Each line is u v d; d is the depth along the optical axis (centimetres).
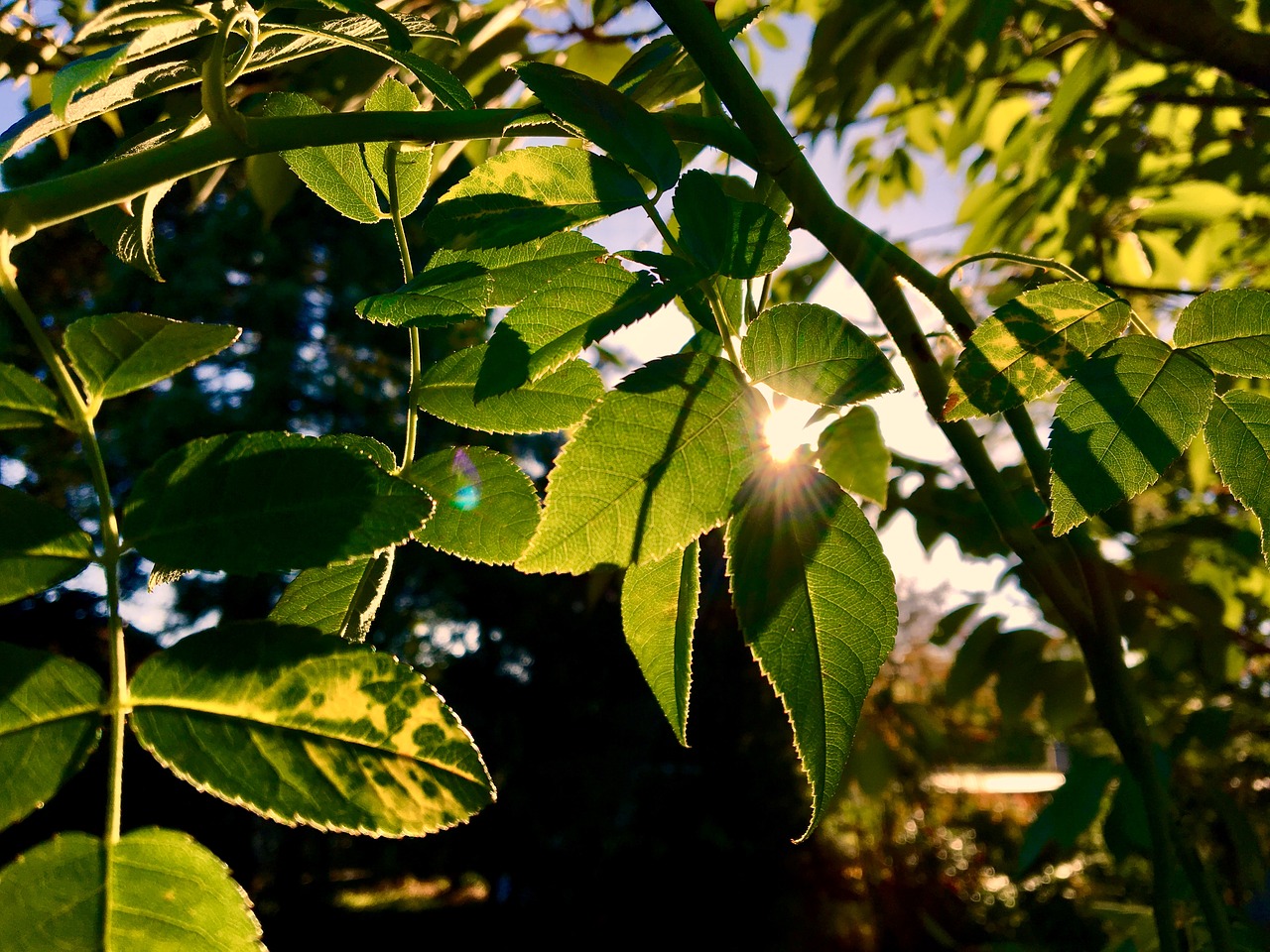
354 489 17
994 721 125
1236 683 80
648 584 22
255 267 470
